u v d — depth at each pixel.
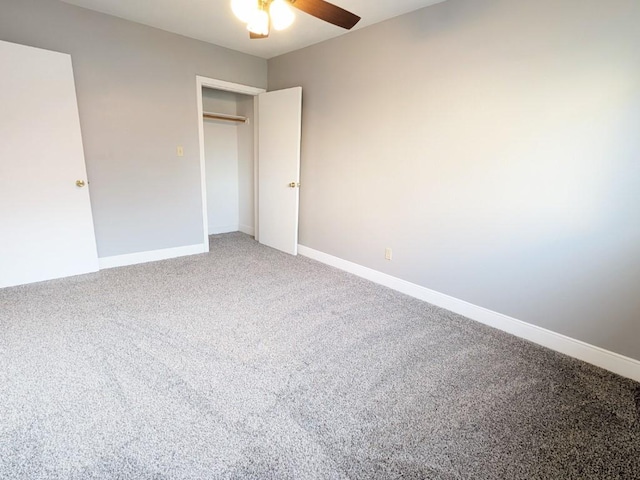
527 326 2.34
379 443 1.43
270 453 1.36
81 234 3.09
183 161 3.70
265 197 4.35
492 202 2.39
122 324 2.32
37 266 2.92
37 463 1.27
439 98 2.57
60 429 1.43
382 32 2.87
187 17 2.98
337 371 1.90
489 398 1.73
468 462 1.35
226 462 1.31
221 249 4.26
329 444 1.41
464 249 2.61
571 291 2.12
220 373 1.84
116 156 3.24
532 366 2.03
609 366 2.01
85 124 3.01
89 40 2.90
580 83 1.92
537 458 1.38
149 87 3.31
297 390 1.73
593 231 1.98
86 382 1.72
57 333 2.17
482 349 2.20
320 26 3.00
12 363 1.85
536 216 2.20
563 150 2.03
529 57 2.09
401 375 1.89
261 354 2.04
